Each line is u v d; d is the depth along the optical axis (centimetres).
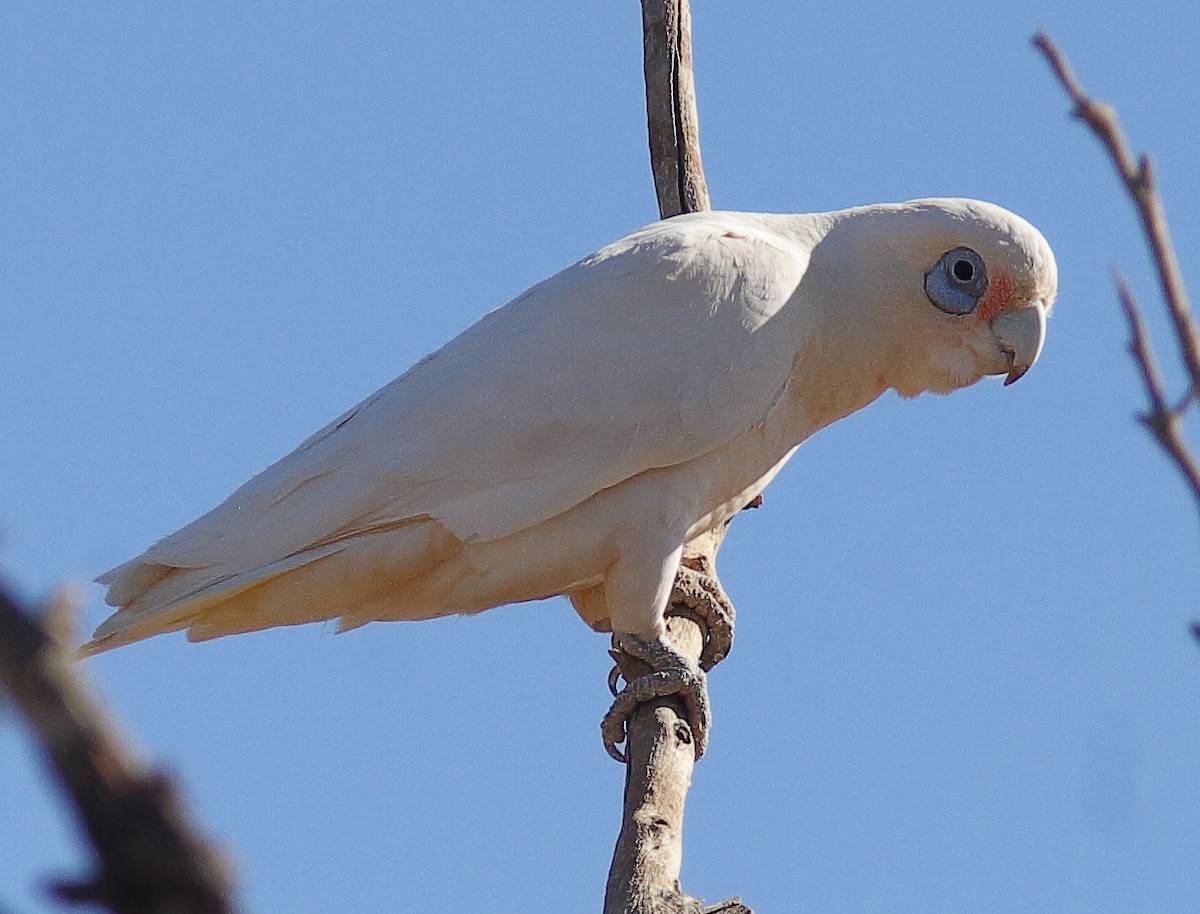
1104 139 334
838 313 1154
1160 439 325
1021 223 1173
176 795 239
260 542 1060
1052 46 339
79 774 235
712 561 1223
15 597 236
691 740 1047
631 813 953
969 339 1178
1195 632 339
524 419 1073
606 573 1098
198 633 1109
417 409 1088
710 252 1120
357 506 1065
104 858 235
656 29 1386
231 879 240
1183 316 327
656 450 1076
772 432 1137
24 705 234
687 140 1378
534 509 1062
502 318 1138
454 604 1109
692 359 1087
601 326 1095
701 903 856
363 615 1117
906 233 1166
